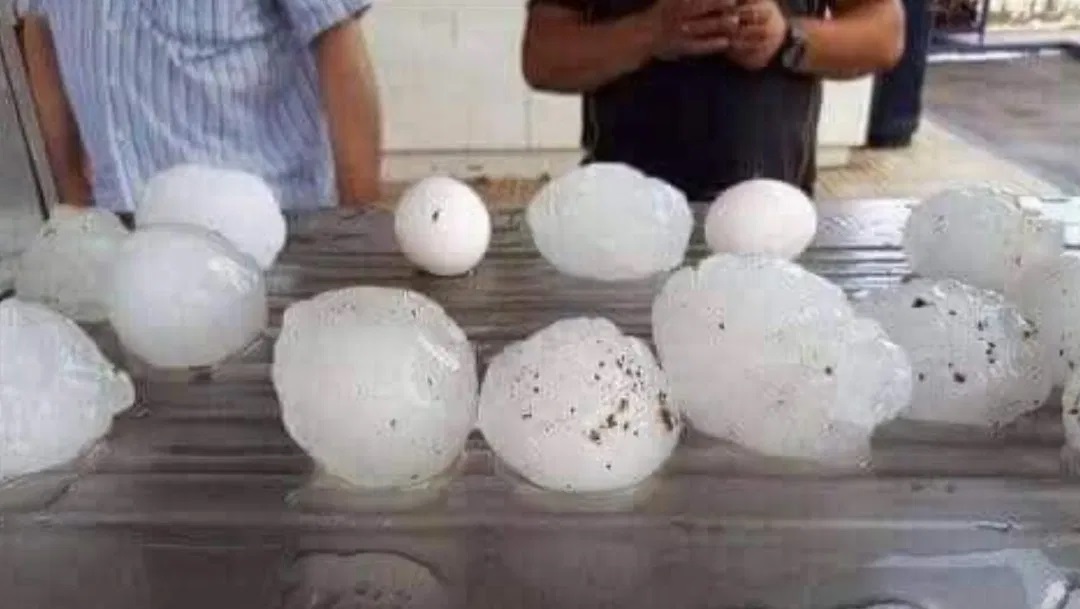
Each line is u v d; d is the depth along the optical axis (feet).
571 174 2.77
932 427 1.93
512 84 11.34
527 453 1.73
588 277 2.69
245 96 3.73
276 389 1.91
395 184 10.51
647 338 2.28
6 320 1.88
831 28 4.15
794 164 4.24
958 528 1.65
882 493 1.74
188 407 2.05
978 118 13.75
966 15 18.88
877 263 2.74
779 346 1.82
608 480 1.73
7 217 3.13
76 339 1.96
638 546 1.62
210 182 2.68
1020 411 1.93
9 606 1.53
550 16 4.39
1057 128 13.16
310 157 3.92
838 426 1.80
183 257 2.20
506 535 1.65
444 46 11.17
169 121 3.68
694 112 4.09
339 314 1.84
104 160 3.72
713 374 1.86
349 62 3.87
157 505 1.73
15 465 1.79
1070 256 2.31
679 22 3.96
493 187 11.10
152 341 2.17
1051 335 2.04
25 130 3.38
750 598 1.51
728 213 2.74
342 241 3.01
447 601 1.51
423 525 1.68
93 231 2.50
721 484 1.77
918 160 11.76
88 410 1.88
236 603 1.52
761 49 3.96
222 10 3.59
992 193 2.63
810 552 1.60
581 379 1.76
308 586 1.55
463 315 2.48
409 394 1.73
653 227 2.65
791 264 2.12
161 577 1.57
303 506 1.73
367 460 1.73
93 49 3.63
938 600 1.50
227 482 1.79
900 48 4.42
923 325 1.96
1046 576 1.54
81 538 1.66
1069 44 18.44
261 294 2.32
